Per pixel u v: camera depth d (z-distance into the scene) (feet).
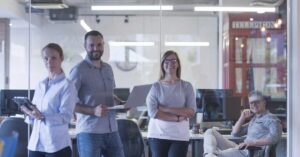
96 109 9.75
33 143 9.35
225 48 26.48
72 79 9.70
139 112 13.24
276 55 23.18
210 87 29.89
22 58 27.58
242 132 13.60
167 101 10.64
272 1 23.07
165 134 10.56
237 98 15.17
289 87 10.71
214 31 29.84
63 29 28.48
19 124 12.01
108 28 29.73
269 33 24.00
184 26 29.99
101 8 27.96
